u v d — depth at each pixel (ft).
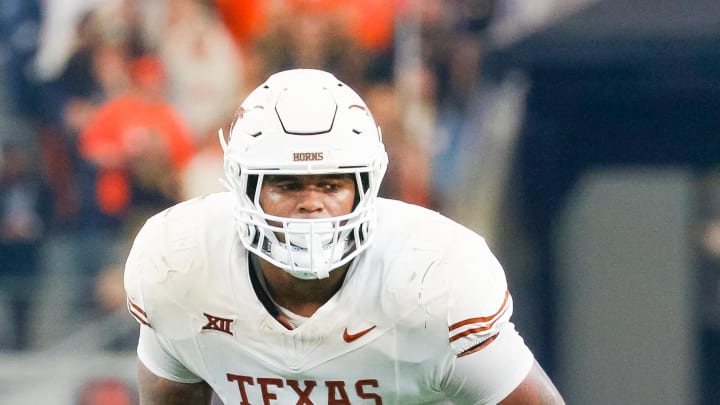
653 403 72.95
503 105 68.13
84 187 68.85
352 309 25.48
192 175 69.67
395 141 68.64
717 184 69.41
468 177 69.05
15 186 68.23
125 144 69.05
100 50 69.41
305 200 24.73
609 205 69.92
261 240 25.12
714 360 71.36
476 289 25.23
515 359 26.08
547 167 68.54
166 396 28.91
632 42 63.82
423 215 26.32
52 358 65.46
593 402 71.05
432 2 69.00
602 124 68.23
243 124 25.35
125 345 66.18
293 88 25.20
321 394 26.63
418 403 27.20
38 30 69.77
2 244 67.36
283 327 25.73
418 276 25.25
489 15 68.80
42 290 67.05
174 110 69.82
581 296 70.13
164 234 26.63
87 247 68.23
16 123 69.26
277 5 69.62
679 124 68.13
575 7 65.51
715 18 63.41
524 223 69.05
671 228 70.03
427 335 25.43
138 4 69.62
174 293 26.25
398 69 69.31
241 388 27.22
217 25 69.77
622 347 70.85
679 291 70.69
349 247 25.53
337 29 69.31
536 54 65.16
